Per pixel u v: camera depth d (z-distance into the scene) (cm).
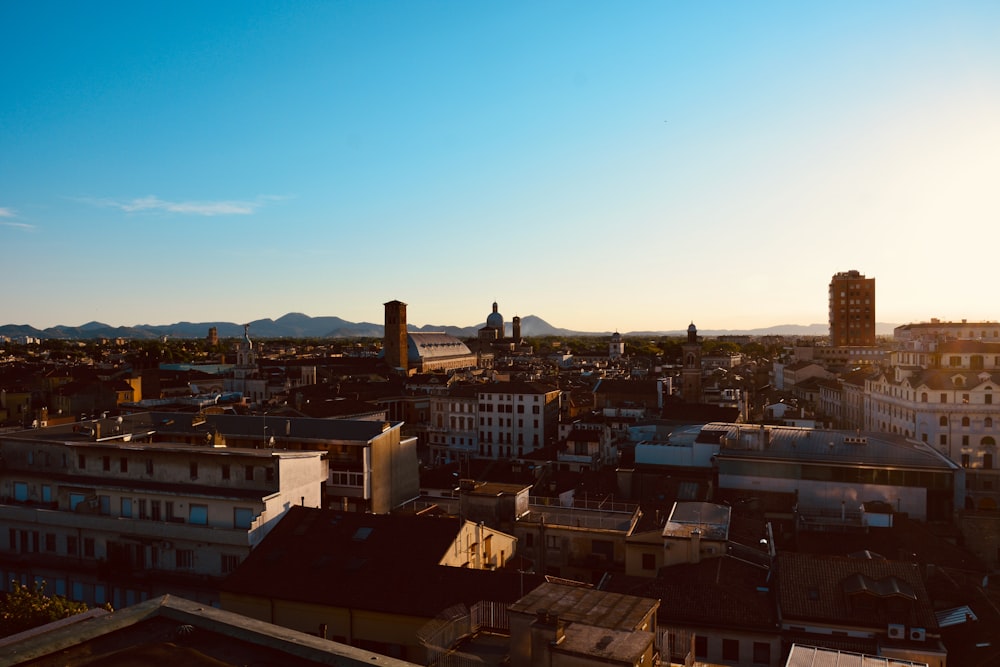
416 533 5709
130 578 6419
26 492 7419
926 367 15212
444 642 3669
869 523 8431
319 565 5500
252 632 1872
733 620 5481
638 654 2850
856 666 3547
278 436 8775
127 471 7181
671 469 10831
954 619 5859
